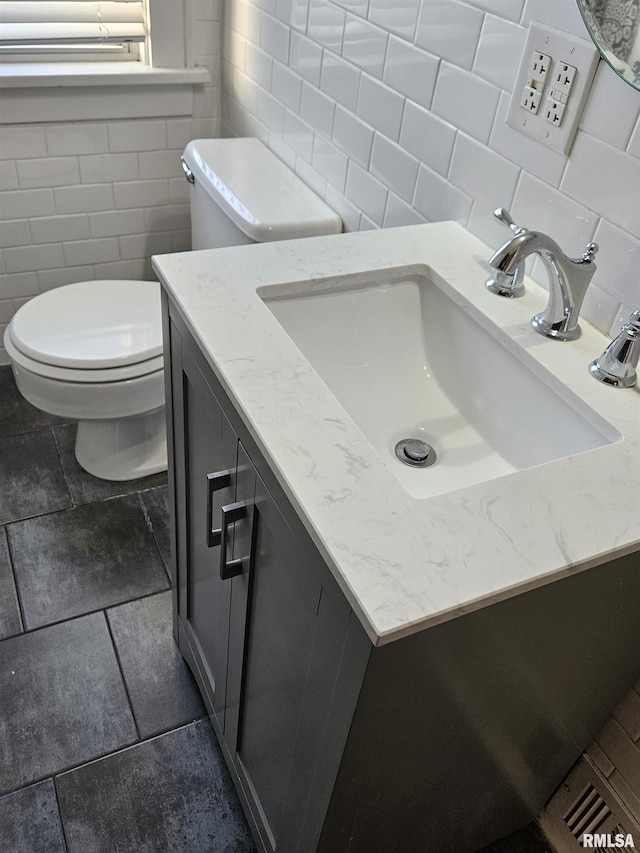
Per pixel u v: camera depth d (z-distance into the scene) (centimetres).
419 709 75
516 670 80
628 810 112
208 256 102
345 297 105
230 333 88
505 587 63
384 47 124
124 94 185
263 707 100
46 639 148
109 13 177
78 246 207
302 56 150
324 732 78
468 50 106
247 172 163
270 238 145
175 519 126
